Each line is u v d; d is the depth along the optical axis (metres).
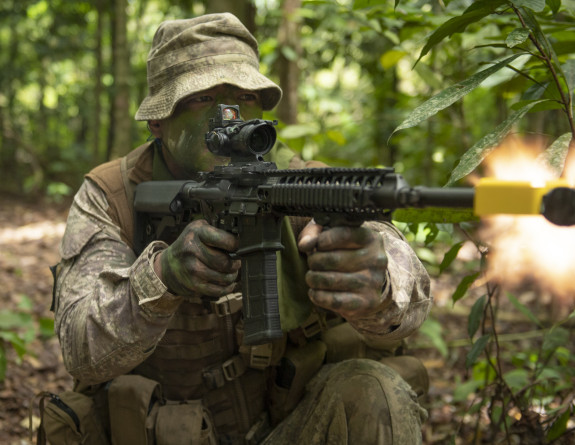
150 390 2.03
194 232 1.67
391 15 2.77
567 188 1.13
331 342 2.24
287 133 3.76
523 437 2.39
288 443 2.04
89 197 2.17
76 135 18.25
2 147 14.90
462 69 3.83
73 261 2.07
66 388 3.56
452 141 4.95
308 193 1.47
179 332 2.12
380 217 1.40
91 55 15.43
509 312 4.72
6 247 7.93
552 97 1.84
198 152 2.04
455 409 3.24
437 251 6.27
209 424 2.06
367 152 8.03
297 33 4.61
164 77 2.10
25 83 15.77
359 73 8.88
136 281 1.74
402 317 1.67
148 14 14.38
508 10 1.79
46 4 14.09
